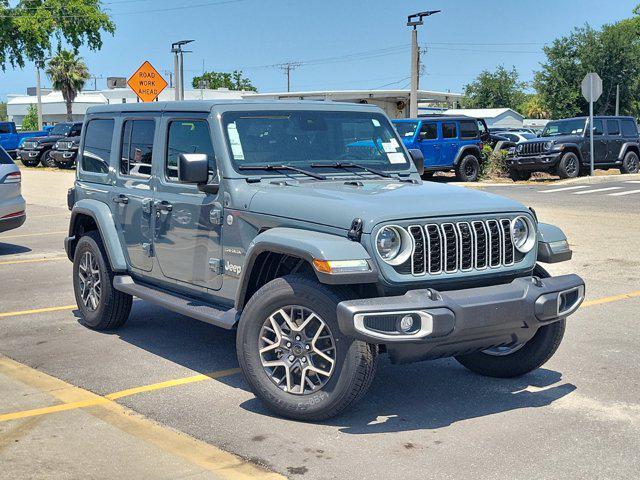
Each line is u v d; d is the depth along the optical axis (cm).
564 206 1795
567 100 6231
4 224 1218
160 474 440
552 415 537
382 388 598
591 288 947
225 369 644
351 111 662
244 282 552
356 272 484
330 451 474
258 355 526
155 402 562
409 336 474
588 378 617
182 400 566
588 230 1414
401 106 4641
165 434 500
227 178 588
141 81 2045
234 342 728
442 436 499
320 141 637
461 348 510
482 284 539
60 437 494
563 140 2478
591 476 440
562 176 2495
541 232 570
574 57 6334
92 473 441
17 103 9762
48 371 638
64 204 2003
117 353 689
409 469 449
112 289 740
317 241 496
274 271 563
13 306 878
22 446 479
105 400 566
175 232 645
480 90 8331
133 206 699
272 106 627
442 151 2472
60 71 7469
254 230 566
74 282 789
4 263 1154
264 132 616
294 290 505
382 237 497
